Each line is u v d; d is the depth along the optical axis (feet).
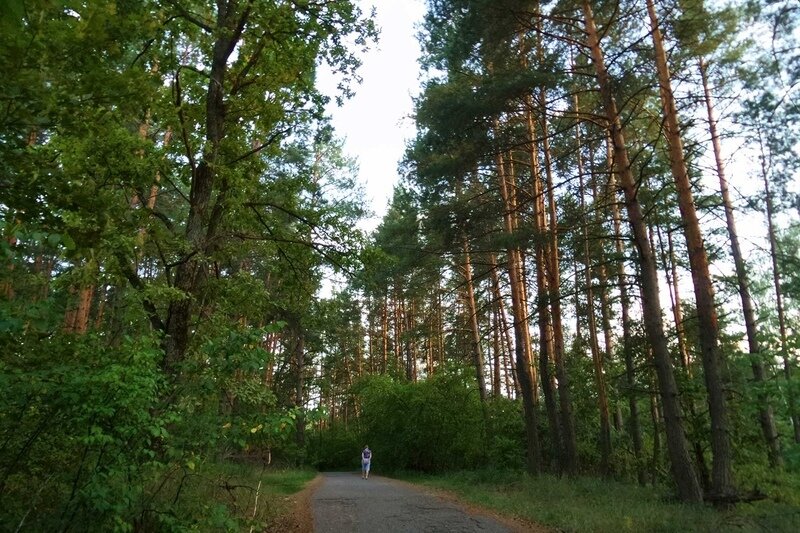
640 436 69.21
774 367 38.09
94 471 16.98
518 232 47.57
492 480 60.23
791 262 41.39
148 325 32.45
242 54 41.24
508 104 44.62
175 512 20.33
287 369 106.93
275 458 97.40
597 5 42.06
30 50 15.53
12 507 17.67
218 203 39.55
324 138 42.47
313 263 43.57
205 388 21.58
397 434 89.81
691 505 34.60
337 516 35.37
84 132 18.65
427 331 85.51
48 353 18.72
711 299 38.88
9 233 15.03
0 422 17.47
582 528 29.22
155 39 34.01
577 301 69.15
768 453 44.86
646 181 57.93
